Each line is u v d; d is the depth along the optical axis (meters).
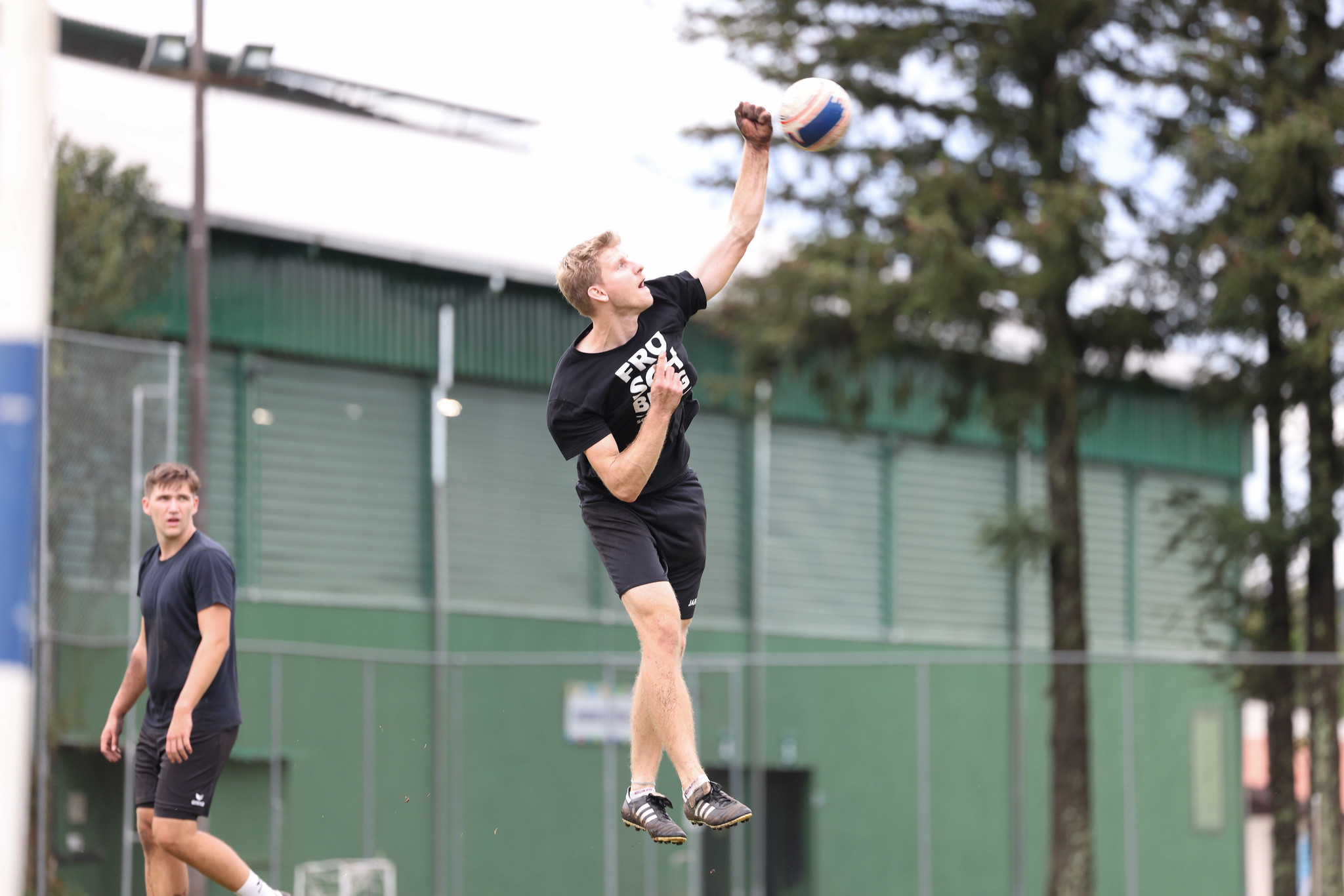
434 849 45.31
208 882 31.77
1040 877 51.50
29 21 7.25
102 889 26.92
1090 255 38.59
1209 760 51.25
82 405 27.00
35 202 7.18
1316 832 39.31
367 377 48.25
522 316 50.97
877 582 56.56
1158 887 50.84
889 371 56.12
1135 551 61.91
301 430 46.78
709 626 52.59
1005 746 52.03
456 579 48.91
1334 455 40.56
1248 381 41.03
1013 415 40.53
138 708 27.17
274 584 45.62
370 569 47.50
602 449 11.20
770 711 49.91
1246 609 42.84
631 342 11.31
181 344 44.06
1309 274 37.22
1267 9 40.91
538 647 50.22
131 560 27.36
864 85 40.53
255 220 45.53
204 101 31.53
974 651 58.31
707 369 53.19
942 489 58.53
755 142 12.10
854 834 49.53
